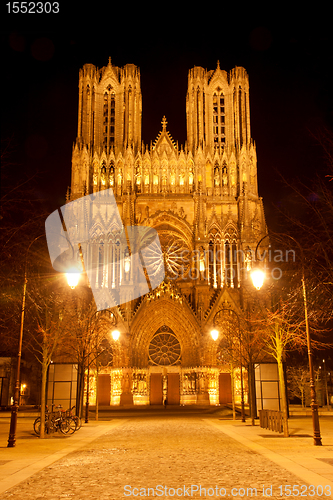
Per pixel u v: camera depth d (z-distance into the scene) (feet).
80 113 320.09
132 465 70.13
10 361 260.42
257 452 83.10
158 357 279.90
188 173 309.83
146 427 143.84
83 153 305.73
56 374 167.12
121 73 332.60
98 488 54.70
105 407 253.03
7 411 223.71
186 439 106.42
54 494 51.83
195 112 322.75
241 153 311.27
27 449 90.17
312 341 179.01
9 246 116.26
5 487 55.42
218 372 270.67
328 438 105.70
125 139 317.83
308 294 122.21
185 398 269.44
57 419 122.11
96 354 189.47
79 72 330.34
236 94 326.85
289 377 308.19
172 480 58.75
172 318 280.10
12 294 150.20
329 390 321.32
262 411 136.77
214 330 158.71
